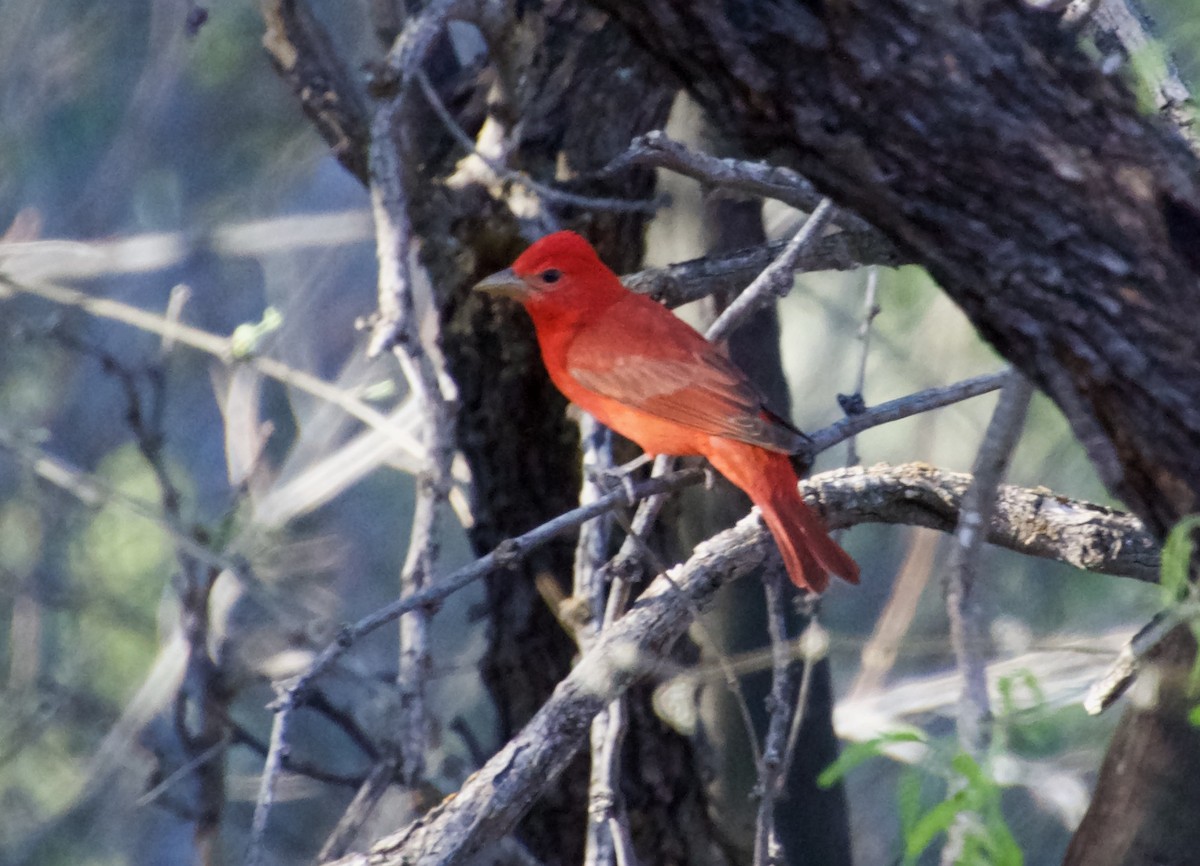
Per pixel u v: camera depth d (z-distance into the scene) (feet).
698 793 35.99
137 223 56.49
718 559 25.84
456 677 52.90
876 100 15.64
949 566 17.63
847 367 53.72
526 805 22.48
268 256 56.59
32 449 39.99
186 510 52.65
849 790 47.47
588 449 31.35
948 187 15.80
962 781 15.96
